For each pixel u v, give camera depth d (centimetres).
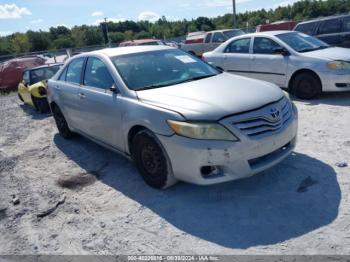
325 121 590
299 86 761
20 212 404
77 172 504
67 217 383
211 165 346
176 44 2414
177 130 352
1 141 724
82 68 534
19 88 1137
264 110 362
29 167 548
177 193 397
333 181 384
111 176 473
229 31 1727
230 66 894
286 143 384
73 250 325
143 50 504
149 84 437
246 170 352
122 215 373
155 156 388
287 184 389
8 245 345
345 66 696
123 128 425
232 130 342
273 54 802
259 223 328
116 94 438
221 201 372
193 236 323
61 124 648
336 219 320
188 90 402
